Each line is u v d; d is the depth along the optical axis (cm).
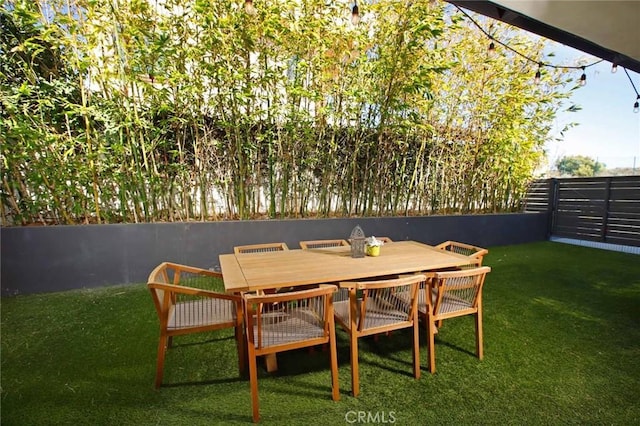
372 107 382
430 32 314
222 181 366
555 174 588
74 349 196
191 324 163
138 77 290
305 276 170
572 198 559
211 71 303
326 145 389
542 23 225
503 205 558
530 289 315
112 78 291
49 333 216
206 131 349
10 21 269
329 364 185
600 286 324
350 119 379
